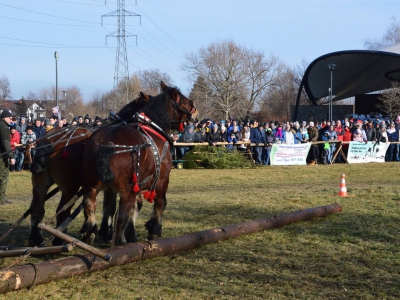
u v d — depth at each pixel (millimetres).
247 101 60375
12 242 8430
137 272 6762
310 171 21484
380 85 46781
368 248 8016
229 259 7406
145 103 8180
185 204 12297
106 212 8406
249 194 14039
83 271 6516
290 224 9812
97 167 6594
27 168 20469
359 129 26766
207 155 22469
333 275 6633
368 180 18141
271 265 7105
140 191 7316
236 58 58219
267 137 23969
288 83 68938
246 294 5902
